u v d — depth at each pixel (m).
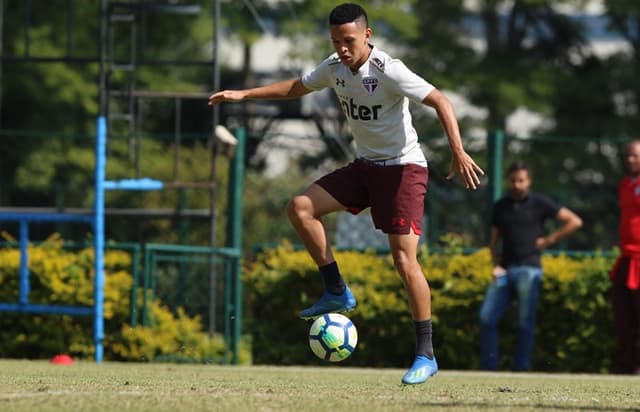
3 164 91.25
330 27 24.80
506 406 21.53
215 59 51.22
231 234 50.00
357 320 47.47
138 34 91.88
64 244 47.69
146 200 76.62
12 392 23.28
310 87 26.00
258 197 75.81
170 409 19.73
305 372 38.28
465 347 47.38
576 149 94.00
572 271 47.19
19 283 46.53
